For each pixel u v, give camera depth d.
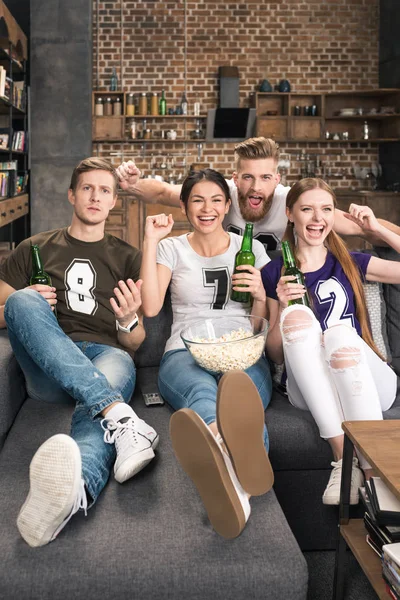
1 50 6.20
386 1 7.81
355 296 2.22
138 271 2.32
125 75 7.92
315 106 7.82
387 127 7.93
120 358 2.12
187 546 1.38
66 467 1.34
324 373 1.86
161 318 2.47
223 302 2.30
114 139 7.71
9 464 1.69
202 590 1.33
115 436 1.64
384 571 1.39
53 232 2.38
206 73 7.97
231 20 7.94
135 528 1.43
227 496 1.36
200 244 2.33
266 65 8.02
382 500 1.49
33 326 1.83
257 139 2.72
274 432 1.89
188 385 1.91
